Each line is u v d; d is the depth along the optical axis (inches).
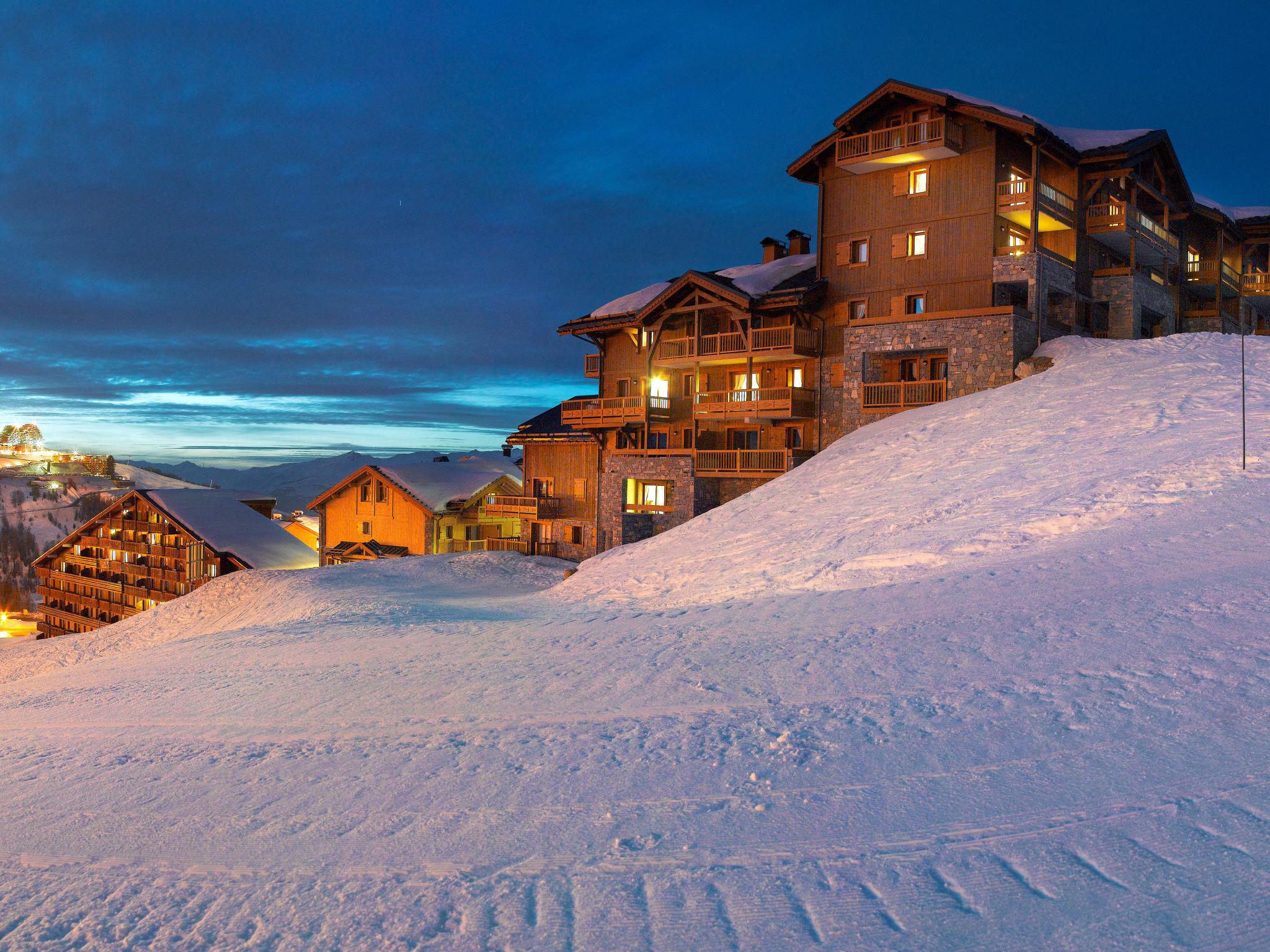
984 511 807.1
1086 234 1462.8
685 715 370.6
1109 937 182.2
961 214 1350.9
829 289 1491.1
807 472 1213.1
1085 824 231.9
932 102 1328.7
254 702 481.1
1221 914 186.1
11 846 277.1
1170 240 1611.7
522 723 381.7
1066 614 442.3
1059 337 1330.0
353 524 2253.9
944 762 284.0
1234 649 352.8
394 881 234.2
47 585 2674.7
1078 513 713.0
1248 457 735.1
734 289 1471.5
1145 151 1505.9
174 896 233.8
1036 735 297.4
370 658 609.6
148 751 387.9
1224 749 267.3
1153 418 947.3
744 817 258.1
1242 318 1889.8
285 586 1476.4
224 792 317.1
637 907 210.2
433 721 399.9
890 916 197.5
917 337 1339.8
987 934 187.5
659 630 586.9
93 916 223.6
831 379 1471.5
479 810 280.5
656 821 261.0
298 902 225.0
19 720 505.0
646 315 1596.9
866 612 537.0
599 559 1189.7
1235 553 507.2
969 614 479.5
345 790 309.3
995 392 1214.3
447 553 1911.9
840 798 265.0
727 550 987.9
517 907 214.5
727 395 1512.1
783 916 201.2
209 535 2153.1
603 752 329.1
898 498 952.9
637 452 1620.3
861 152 1408.7
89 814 303.0
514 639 632.4
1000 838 229.5
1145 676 339.0
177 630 1450.5
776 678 413.7
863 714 342.0
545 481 1888.5
